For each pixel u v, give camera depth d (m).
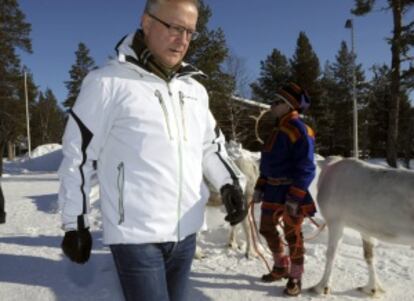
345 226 4.37
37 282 4.80
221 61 27.73
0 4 34.91
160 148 2.12
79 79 56.56
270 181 4.47
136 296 2.09
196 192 2.26
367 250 4.39
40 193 13.23
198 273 5.00
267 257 5.57
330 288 4.46
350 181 4.20
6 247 6.19
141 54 2.22
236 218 2.40
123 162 2.11
